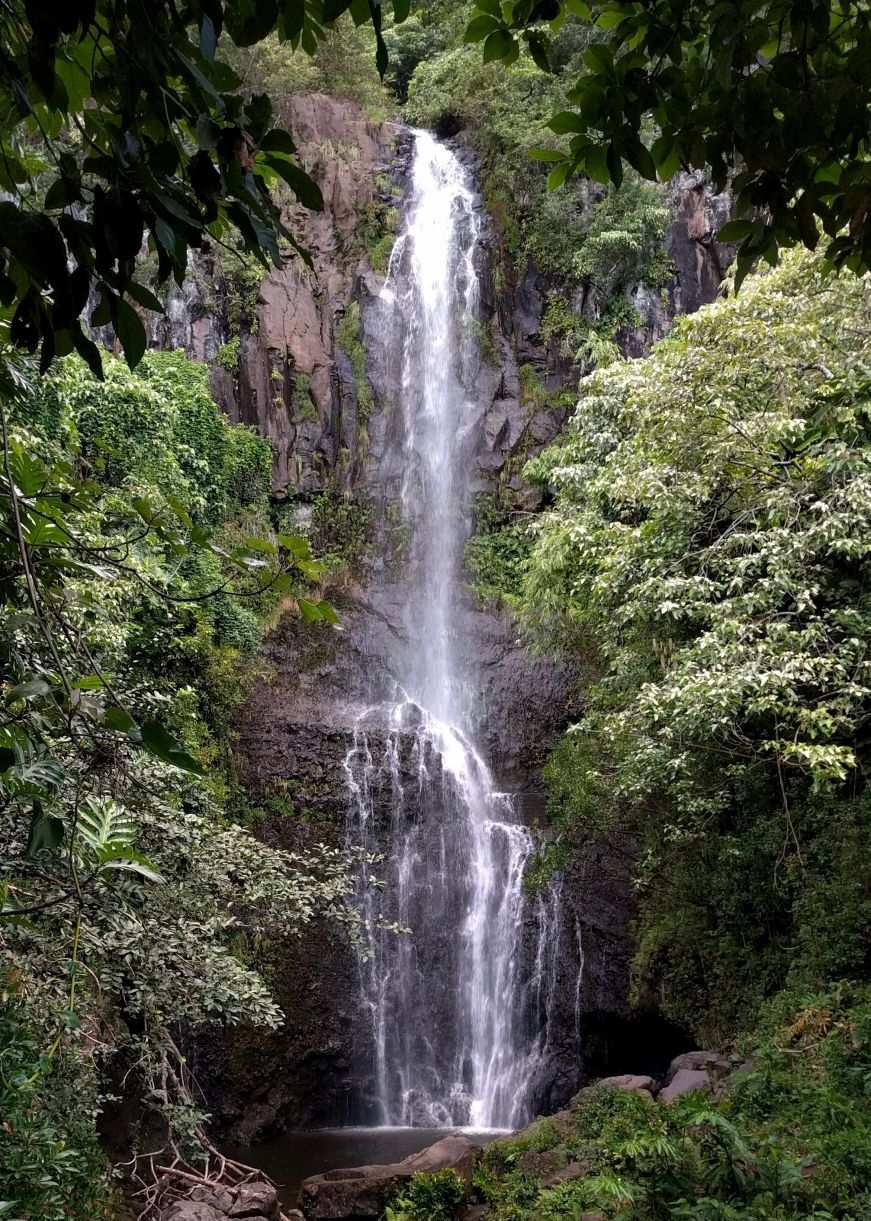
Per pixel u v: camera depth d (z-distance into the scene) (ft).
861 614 29.12
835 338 30.53
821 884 32.71
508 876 48.47
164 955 18.35
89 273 5.13
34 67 5.00
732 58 7.02
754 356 30.22
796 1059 25.32
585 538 38.58
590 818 45.52
